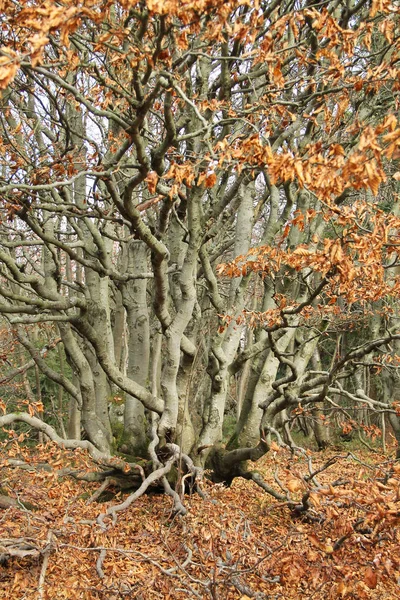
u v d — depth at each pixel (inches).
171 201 227.9
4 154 239.3
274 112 233.0
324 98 241.3
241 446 323.3
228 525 192.9
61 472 272.8
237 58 172.7
